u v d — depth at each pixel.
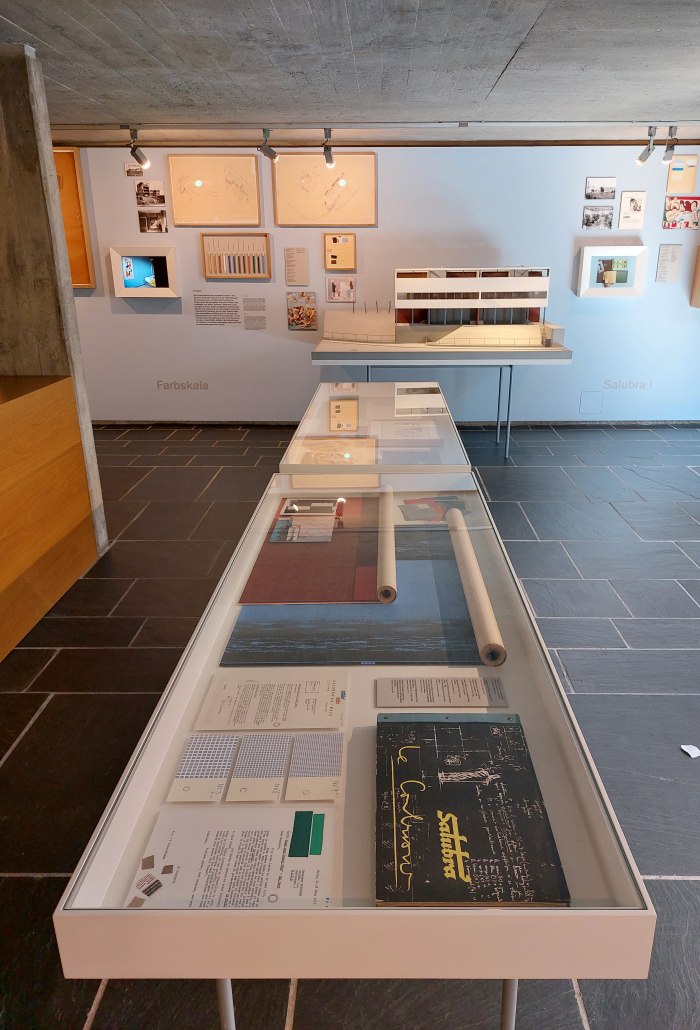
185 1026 1.41
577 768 0.99
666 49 2.79
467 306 5.03
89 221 5.81
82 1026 1.42
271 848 0.89
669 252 5.73
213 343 6.11
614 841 0.88
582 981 1.49
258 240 5.80
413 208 5.67
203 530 3.94
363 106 3.87
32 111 2.94
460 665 1.23
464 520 1.85
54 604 3.10
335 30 2.53
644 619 2.91
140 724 2.32
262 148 4.49
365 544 1.71
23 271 3.14
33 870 1.77
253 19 2.41
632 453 5.34
